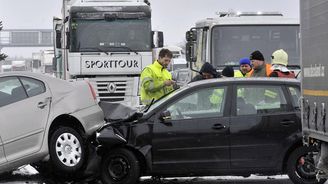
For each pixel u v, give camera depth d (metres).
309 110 7.39
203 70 11.51
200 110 9.38
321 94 6.96
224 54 15.91
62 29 20.00
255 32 15.98
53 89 10.13
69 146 10.16
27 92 9.88
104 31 17.11
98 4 17.16
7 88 9.76
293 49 15.98
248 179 10.55
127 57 17.11
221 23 15.95
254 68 11.94
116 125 9.51
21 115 9.66
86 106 10.42
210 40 15.92
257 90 9.44
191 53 16.89
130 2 17.36
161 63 11.75
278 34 16.00
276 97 9.41
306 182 9.18
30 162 9.82
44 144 9.84
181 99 9.42
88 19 17.06
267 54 15.92
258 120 9.27
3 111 9.52
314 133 7.22
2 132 9.43
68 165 10.09
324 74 6.87
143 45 17.20
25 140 9.66
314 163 7.86
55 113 10.02
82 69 16.98
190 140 9.25
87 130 10.30
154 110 9.43
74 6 17.09
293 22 16.02
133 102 17.05
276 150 9.23
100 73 17.02
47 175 10.76
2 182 10.32
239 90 9.43
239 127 9.25
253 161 9.25
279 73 11.31
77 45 16.98
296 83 9.46
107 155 9.47
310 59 7.35
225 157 9.24
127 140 9.36
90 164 9.87
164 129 9.30
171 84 11.70
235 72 14.06
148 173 9.38
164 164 9.29
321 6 6.98
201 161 9.23
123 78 17.11
